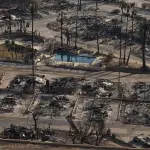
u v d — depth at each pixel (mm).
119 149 157375
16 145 159000
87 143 187250
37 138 192125
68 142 187250
